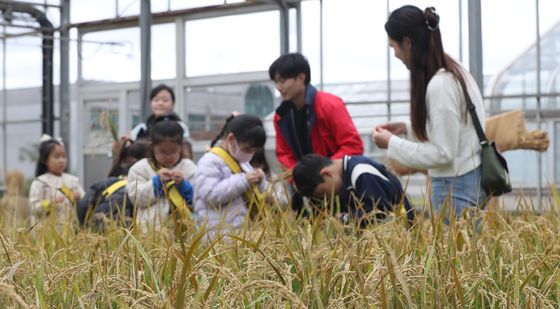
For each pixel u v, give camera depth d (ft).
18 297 4.90
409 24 13.12
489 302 7.02
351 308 6.62
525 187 30.32
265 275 7.31
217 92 36.11
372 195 12.51
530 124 31.40
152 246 10.09
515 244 8.98
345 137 16.24
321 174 12.95
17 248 10.31
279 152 17.31
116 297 6.81
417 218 9.57
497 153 12.91
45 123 44.04
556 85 31.40
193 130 36.88
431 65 13.06
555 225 10.32
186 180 15.42
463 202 12.87
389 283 6.70
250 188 14.21
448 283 7.08
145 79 33.78
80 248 9.58
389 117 32.32
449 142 12.78
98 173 41.11
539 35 31.14
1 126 48.88
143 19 33.83
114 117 40.55
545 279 7.65
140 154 19.61
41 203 18.67
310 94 16.52
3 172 46.16
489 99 32.07
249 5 34.42
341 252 8.42
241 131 14.83
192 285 7.14
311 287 6.66
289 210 11.14
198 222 12.00
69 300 6.93
